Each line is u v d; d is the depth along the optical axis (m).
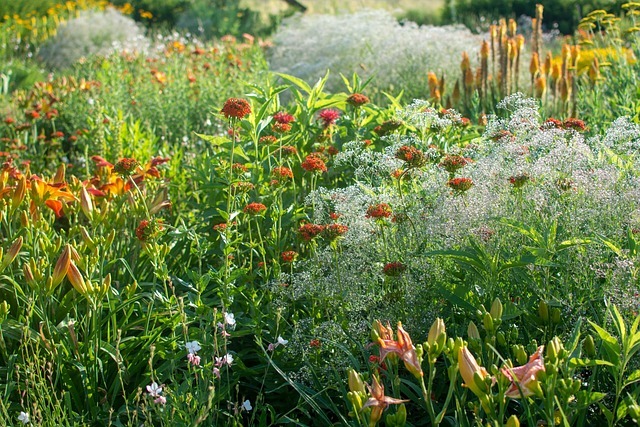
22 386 3.07
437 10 15.56
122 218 3.78
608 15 7.38
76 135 7.14
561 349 2.13
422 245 3.17
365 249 3.23
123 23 14.85
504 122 3.76
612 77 6.38
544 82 6.19
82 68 10.90
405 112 4.27
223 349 3.17
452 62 8.10
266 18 16.42
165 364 3.14
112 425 3.00
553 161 3.08
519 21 14.06
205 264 4.14
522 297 3.05
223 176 4.01
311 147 4.70
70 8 17.02
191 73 8.70
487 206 3.02
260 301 3.52
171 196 5.15
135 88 8.02
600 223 2.94
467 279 3.10
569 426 2.18
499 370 2.21
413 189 3.48
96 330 3.12
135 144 5.97
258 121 4.09
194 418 2.70
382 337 2.34
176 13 17.47
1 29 14.59
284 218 3.96
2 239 3.87
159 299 3.51
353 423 2.67
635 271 2.60
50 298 3.35
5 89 9.71
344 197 3.40
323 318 3.44
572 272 2.94
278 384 3.24
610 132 3.35
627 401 2.21
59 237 3.44
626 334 2.38
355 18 9.33
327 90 8.32
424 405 2.78
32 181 3.71
